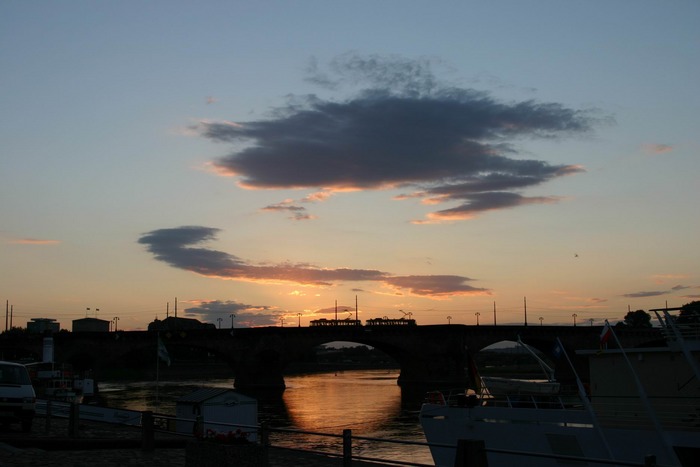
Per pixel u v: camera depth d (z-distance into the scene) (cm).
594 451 2975
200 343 13912
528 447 3197
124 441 2700
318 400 11338
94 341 13112
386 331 15188
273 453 2664
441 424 3534
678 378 2875
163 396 11238
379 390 14062
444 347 15250
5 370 3091
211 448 1702
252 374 14138
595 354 3172
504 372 19250
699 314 2798
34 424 3594
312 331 14612
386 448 5181
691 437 2738
